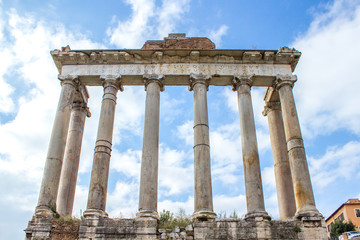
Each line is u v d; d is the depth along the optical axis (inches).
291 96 951.0
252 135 890.1
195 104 932.0
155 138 880.9
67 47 1016.9
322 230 758.5
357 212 2231.8
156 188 824.9
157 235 757.3
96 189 819.4
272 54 991.6
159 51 984.9
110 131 911.0
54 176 847.1
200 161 842.2
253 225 759.7
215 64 997.8
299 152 862.5
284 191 978.1
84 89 1066.1
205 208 785.6
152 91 949.2
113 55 987.3
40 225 768.3
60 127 906.1
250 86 981.8
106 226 761.0
